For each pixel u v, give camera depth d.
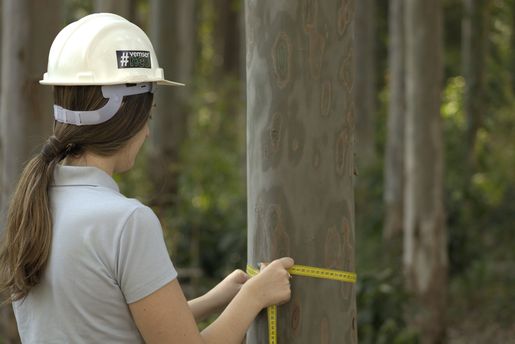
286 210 2.87
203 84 21.41
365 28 20.12
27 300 2.54
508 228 17.20
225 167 14.59
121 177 12.06
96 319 2.42
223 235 13.98
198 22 30.78
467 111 17.75
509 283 14.49
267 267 2.73
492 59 17.73
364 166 19.36
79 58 2.53
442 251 12.20
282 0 2.83
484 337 12.62
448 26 21.97
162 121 16.20
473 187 17.28
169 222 12.66
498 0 17.34
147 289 2.39
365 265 14.66
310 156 2.86
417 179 12.15
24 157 7.11
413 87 12.21
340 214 2.92
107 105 2.52
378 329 9.11
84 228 2.43
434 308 12.02
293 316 2.87
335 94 2.88
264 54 2.87
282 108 2.85
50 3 7.07
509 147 18.50
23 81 7.06
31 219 2.46
